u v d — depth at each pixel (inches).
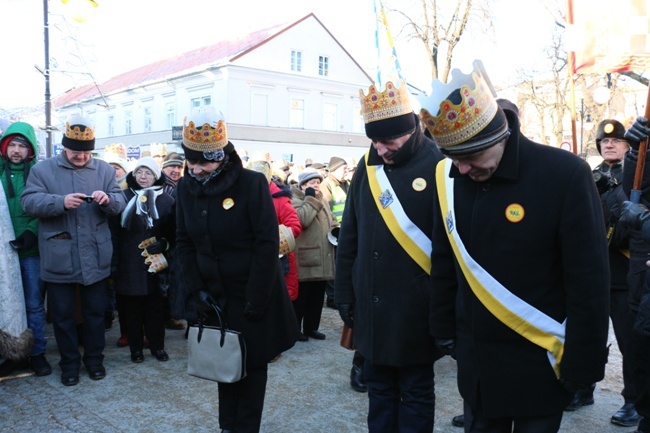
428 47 585.9
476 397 85.2
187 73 1352.1
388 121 106.6
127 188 196.7
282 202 192.9
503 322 81.0
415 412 110.5
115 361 188.5
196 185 119.8
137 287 181.8
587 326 76.7
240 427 121.0
